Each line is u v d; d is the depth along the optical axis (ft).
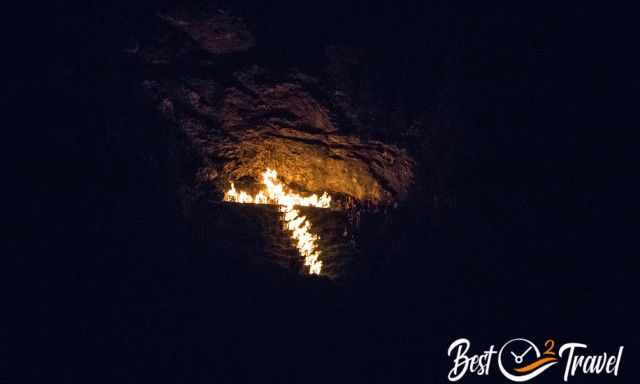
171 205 27.35
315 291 22.07
